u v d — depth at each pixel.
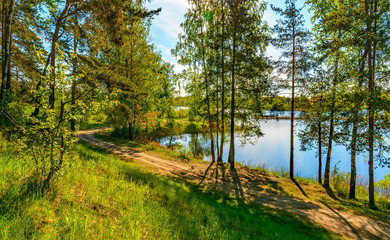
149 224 3.96
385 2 8.62
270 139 33.47
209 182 11.36
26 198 3.29
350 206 9.46
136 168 10.81
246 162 20.42
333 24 9.60
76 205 3.75
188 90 16.41
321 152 13.01
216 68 14.68
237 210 7.63
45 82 3.80
